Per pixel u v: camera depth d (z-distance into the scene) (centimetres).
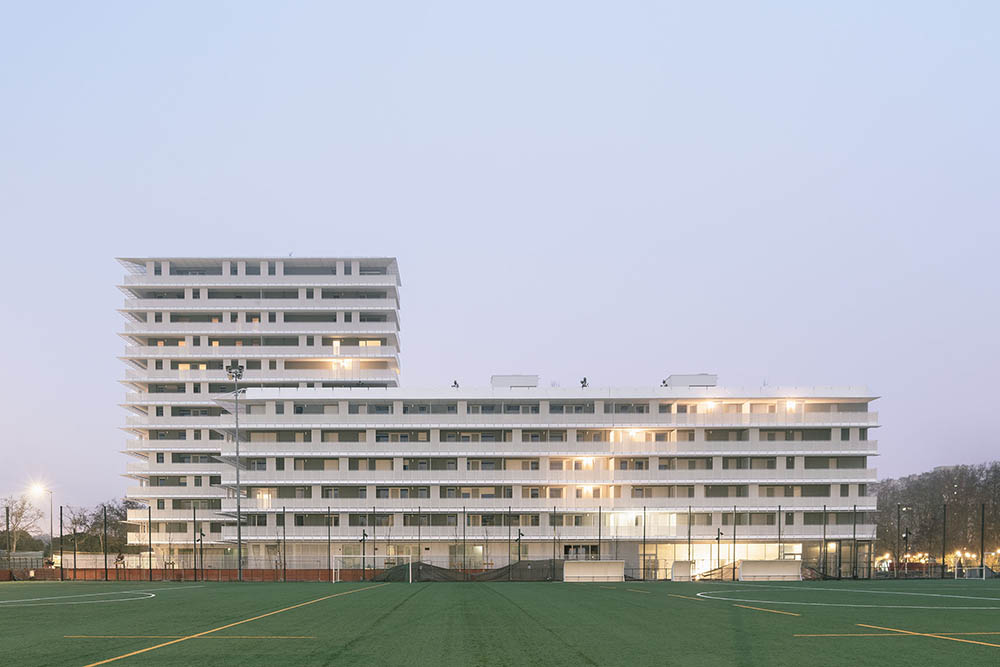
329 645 1995
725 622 2638
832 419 9131
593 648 1955
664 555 9081
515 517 9088
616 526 8956
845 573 9025
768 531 8881
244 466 9394
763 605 3509
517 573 7912
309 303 10375
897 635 2270
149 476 10350
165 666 1694
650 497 9094
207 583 6825
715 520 9025
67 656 1853
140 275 10388
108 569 8888
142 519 10194
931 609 3300
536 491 9156
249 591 4900
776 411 9238
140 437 10975
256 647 1969
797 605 3516
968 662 1778
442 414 9138
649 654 1861
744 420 9144
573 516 9069
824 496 9050
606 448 9062
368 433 9075
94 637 2216
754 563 7075
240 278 10438
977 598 4134
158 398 10238
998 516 14938
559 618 2758
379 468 9138
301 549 9119
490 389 9169
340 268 10544
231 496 9294
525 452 9031
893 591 4900
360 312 10531
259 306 10350
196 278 10431
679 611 3106
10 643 2098
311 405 9344
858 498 8969
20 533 13288
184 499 10275
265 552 9194
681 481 9012
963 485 16288
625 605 3466
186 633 2289
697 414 9144
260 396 9062
